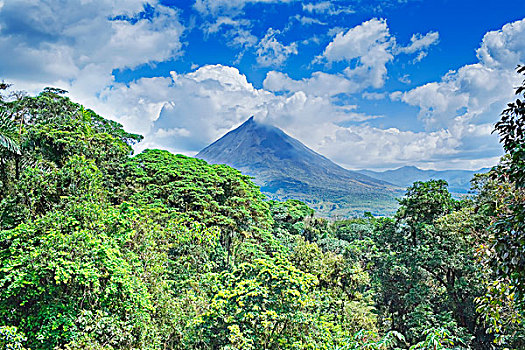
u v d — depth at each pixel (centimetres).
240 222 2439
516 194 526
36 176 1219
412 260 1727
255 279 1192
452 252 1625
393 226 1972
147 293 1120
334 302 1778
